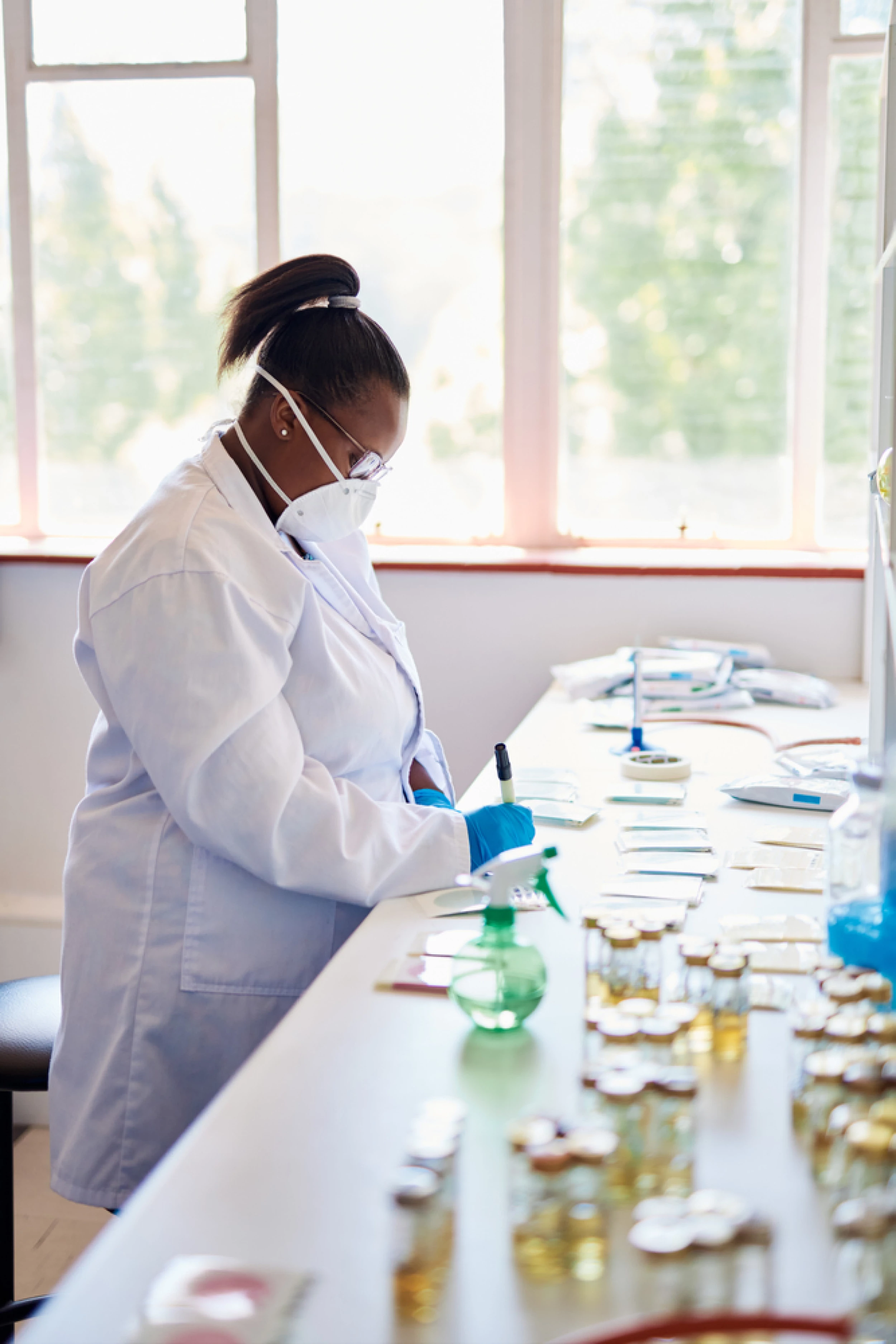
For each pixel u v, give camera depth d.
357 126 2.93
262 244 2.98
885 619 1.38
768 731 2.20
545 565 2.78
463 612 2.84
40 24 2.99
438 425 3.01
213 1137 0.83
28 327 3.08
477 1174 0.78
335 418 1.45
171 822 1.42
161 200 3.01
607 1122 0.73
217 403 3.06
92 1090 1.42
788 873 1.38
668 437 2.95
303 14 2.90
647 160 2.86
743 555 2.89
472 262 2.94
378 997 1.07
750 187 2.84
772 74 2.80
